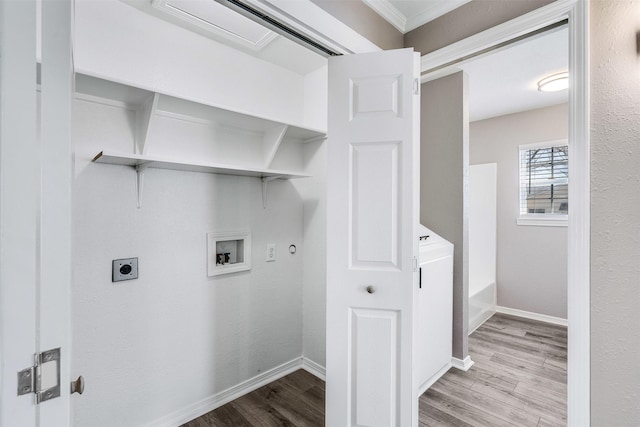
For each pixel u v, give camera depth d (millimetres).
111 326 1486
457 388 2049
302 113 2350
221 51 1896
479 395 1972
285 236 2246
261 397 1970
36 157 560
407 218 1364
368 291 1411
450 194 2342
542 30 1366
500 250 3562
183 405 1738
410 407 1368
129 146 1524
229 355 1946
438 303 2123
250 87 2043
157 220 1632
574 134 1214
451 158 2334
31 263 554
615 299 1137
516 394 1985
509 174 3490
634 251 1103
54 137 583
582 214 1191
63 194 592
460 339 2311
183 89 1729
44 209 572
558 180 3242
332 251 1469
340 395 1459
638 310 1095
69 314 600
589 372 1181
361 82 1427
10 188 535
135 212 1552
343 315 1452
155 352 1633
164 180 1657
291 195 2281
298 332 2342
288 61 2135
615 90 1134
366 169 1417
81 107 1394
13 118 537
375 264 1411
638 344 1096
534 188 3393
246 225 2020
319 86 2232
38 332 562
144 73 1585
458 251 2305
